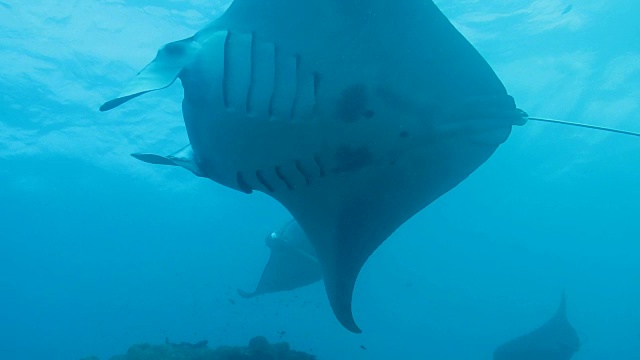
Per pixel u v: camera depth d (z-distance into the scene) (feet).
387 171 10.48
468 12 41.50
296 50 9.62
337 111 9.75
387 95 9.90
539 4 41.70
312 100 9.63
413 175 10.64
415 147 10.28
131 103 52.70
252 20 9.73
